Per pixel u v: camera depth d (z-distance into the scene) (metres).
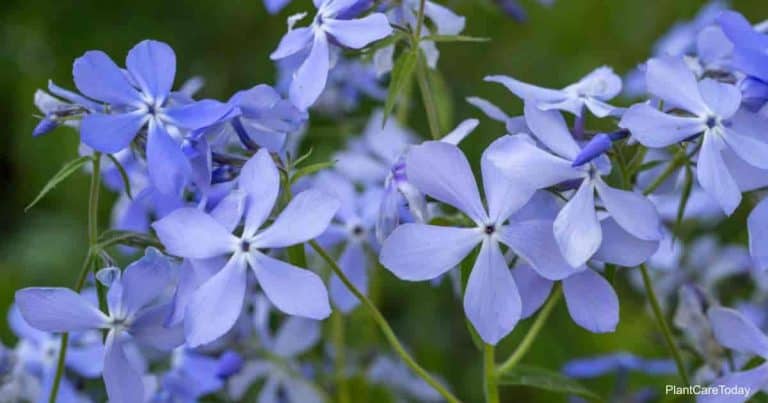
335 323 0.55
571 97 0.45
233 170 0.45
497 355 0.60
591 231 0.43
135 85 0.44
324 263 0.52
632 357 0.55
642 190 0.49
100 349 0.51
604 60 0.75
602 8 0.77
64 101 0.47
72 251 0.66
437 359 0.60
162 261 0.44
